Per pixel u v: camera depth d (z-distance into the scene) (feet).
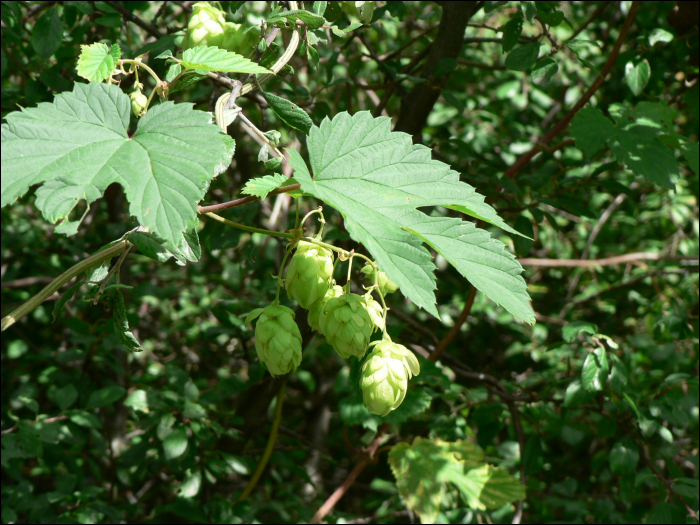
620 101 12.09
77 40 9.25
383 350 4.42
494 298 3.36
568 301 15.16
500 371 15.96
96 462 12.06
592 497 11.18
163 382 13.92
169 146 3.35
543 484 12.10
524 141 15.25
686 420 8.66
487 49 16.40
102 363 11.02
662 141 8.20
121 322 4.48
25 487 9.22
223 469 9.25
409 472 8.70
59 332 13.46
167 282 15.19
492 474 8.69
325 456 11.18
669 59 11.43
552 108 16.61
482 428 9.61
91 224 13.53
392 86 9.14
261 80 4.98
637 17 11.07
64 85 8.66
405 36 15.40
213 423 8.85
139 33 11.99
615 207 14.89
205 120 3.48
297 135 8.44
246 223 8.82
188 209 3.11
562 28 14.38
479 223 9.78
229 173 13.88
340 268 8.58
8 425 10.52
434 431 9.55
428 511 8.47
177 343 14.76
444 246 3.51
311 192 3.48
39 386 12.74
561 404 8.96
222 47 5.57
